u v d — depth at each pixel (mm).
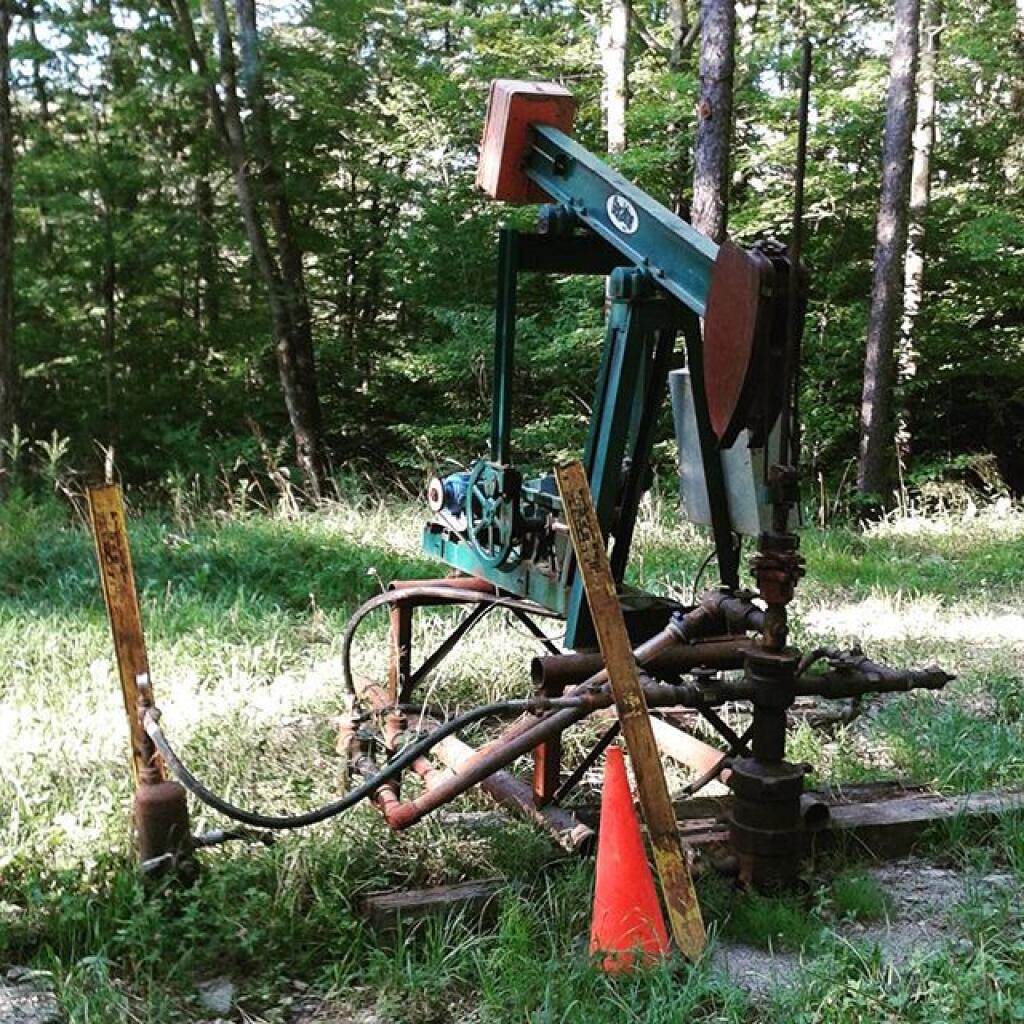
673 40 17422
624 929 3520
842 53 18766
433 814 4496
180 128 15977
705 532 10531
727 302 3686
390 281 17234
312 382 16562
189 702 5855
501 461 4902
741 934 3730
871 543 11531
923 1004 3258
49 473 11914
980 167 17625
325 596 8094
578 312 15180
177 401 16234
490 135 4988
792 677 3900
